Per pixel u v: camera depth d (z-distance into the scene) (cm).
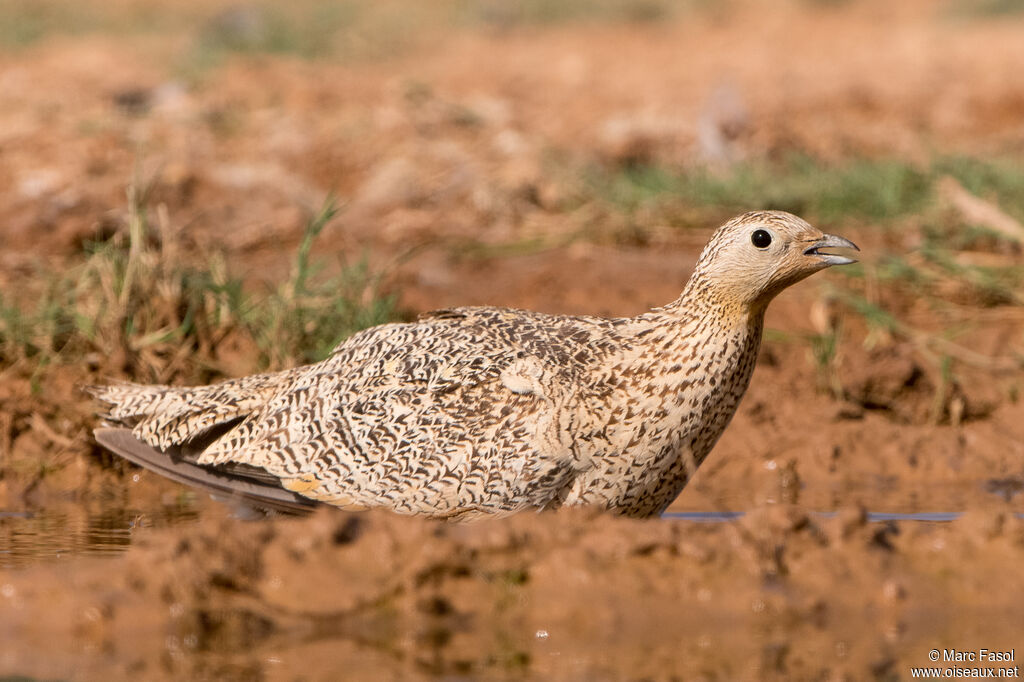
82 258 1488
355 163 1977
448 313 939
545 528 747
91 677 627
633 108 2553
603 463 852
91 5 4231
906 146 2269
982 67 3225
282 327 1210
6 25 3750
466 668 647
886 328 1402
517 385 852
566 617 709
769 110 2612
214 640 682
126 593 701
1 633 679
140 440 932
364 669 643
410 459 862
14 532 920
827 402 1252
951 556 755
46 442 1145
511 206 1780
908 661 668
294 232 1672
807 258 865
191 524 955
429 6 4538
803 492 1093
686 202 1773
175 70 2783
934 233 1650
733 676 644
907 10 4569
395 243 1656
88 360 1200
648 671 648
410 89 2394
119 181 1784
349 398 880
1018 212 1703
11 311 1239
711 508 1023
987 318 1462
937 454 1184
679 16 4503
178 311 1242
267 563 717
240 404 917
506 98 2681
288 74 2717
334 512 745
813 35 4047
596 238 1681
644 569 730
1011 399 1288
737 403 894
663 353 860
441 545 721
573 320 907
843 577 737
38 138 2003
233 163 1942
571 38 4028
